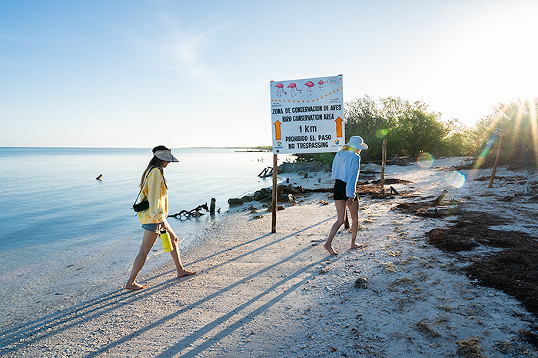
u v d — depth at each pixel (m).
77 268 6.62
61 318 3.93
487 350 2.33
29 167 52.84
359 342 2.64
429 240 5.11
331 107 6.59
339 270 4.32
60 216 13.24
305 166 32.12
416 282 3.63
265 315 3.29
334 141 6.62
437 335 2.58
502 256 3.90
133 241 8.90
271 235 6.95
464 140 30.19
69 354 2.97
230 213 12.04
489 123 17.56
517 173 12.63
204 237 7.89
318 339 2.75
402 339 2.60
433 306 3.06
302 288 3.88
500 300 3.02
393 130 30.08
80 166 56.31
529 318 2.67
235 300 3.75
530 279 3.29
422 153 31.97
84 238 9.61
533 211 6.23
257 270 4.73
